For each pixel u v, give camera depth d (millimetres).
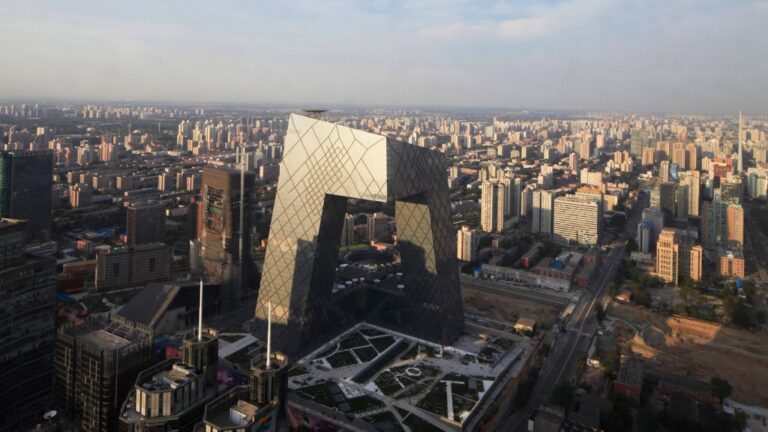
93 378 177500
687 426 197625
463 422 191625
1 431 180625
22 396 186250
